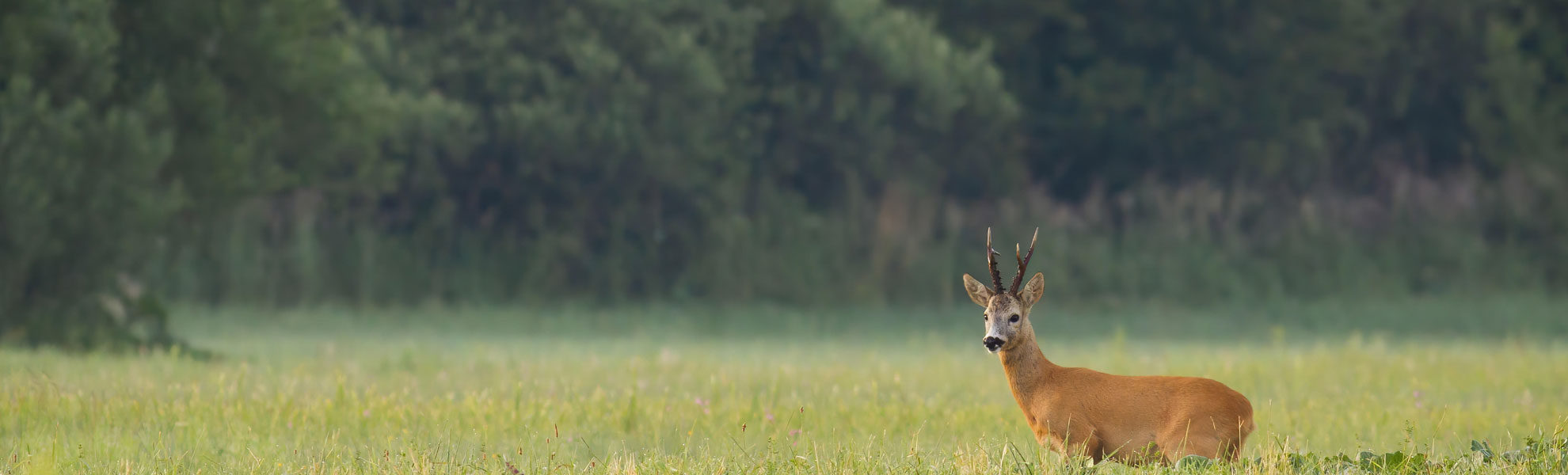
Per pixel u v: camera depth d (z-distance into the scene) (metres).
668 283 69.56
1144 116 76.88
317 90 42.31
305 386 23.42
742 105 70.25
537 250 67.44
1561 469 12.70
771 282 69.62
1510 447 15.45
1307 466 13.27
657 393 24.02
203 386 22.81
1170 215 76.31
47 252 35.12
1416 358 34.59
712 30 68.88
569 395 21.83
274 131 41.75
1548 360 34.72
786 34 71.50
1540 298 70.50
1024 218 75.56
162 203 37.00
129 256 37.53
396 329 57.78
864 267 72.31
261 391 21.56
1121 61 78.06
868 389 24.66
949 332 62.00
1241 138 77.06
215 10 39.38
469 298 65.94
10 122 34.19
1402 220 77.38
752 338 57.75
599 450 16.39
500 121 63.03
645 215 69.12
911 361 38.03
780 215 71.88
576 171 66.19
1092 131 77.00
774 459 14.26
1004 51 77.75
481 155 65.25
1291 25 75.56
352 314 61.41
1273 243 76.00
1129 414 14.08
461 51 64.88
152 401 19.34
